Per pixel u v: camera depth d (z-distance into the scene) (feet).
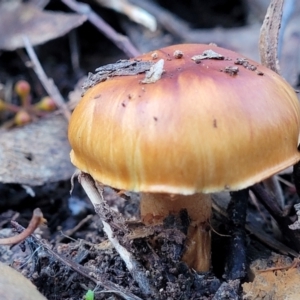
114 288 0.60
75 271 0.62
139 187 0.54
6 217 0.76
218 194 0.71
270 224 0.74
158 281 0.60
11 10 1.21
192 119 0.53
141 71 0.57
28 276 0.62
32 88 1.19
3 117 1.05
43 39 1.16
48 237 0.73
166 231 0.60
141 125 0.53
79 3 1.34
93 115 0.56
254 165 0.54
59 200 0.81
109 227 0.62
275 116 0.55
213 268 0.66
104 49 1.34
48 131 0.89
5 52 1.24
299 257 0.62
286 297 0.59
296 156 0.57
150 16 1.28
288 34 1.19
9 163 0.81
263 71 0.58
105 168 0.55
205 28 1.51
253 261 0.64
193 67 0.56
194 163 0.53
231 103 0.54
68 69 1.26
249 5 1.49
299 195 0.67
